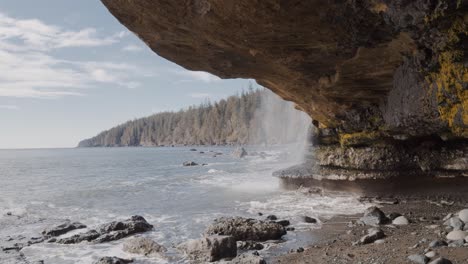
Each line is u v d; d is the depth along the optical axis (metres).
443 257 5.01
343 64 8.49
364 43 7.29
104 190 19.55
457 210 8.97
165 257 7.05
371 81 9.27
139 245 7.55
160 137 182.12
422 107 7.27
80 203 15.37
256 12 6.60
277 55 8.38
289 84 10.91
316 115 13.32
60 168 42.56
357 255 6.02
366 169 12.57
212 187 18.19
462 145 11.21
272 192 14.62
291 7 6.36
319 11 6.43
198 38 8.10
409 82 7.55
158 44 8.75
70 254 7.73
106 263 6.61
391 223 8.12
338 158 13.47
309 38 7.40
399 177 11.86
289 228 8.57
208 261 6.70
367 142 12.45
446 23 5.60
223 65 9.65
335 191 13.06
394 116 8.60
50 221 11.52
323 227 8.58
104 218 11.82
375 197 11.55
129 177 28.02
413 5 5.50
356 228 8.05
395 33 6.74
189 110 170.12
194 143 149.75
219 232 7.82
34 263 7.12
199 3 6.84
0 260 7.40
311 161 15.27
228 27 7.30
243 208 11.84
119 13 7.79
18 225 11.01
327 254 6.35
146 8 7.30
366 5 6.12
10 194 19.14
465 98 6.23
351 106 11.34
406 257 5.46
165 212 12.24
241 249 7.17
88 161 58.88
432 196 10.71
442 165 11.30
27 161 63.62
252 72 10.16
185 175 26.92
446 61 6.31
